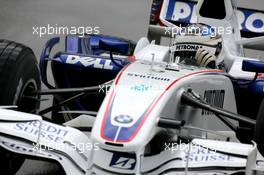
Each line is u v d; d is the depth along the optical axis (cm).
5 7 3834
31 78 1748
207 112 1723
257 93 1877
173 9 2567
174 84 1548
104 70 1897
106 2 4094
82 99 1991
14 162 1642
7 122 1482
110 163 1427
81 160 1454
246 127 1809
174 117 1566
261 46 2258
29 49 1755
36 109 1778
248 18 2717
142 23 3753
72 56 1922
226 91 1784
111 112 1428
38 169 1947
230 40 2047
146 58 1873
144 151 1477
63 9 3881
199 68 1761
